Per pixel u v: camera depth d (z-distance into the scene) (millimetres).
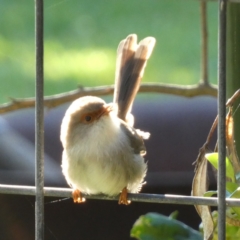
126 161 7082
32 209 9742
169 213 10195
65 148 7203
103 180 6992
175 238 6652
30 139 10516
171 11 19703
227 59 6781
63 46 18844
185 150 10391
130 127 7543
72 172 7109
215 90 8539
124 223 10102
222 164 5199
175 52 18203
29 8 19812
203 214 5832
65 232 9992
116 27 19344
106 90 8695
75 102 7371
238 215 5664
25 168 9969
